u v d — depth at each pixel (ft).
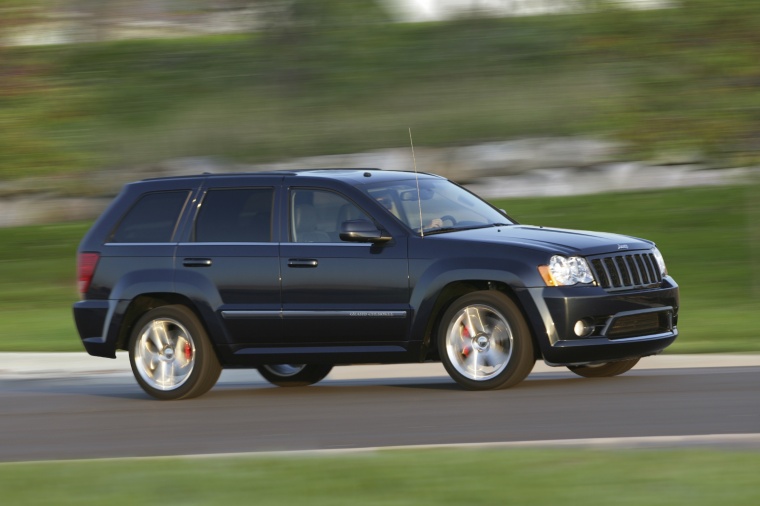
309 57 245.86
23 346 129.49
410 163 243.19
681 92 159.22
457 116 246.68
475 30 246.68
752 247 167.43
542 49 238.27
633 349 79.41
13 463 62.13
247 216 86.17
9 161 217.56
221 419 76.95
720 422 66.54
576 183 234.58
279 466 56.34
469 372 79.97
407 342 81.15
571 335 77.30
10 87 212.43
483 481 50.72
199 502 49.32
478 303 79.10
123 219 89.86
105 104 250.37
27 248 215.92
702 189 225.97
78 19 222.28
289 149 246.47
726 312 132.67
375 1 246.06
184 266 86.38
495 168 240.73
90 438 72.38
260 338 84.69
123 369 109.60
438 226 83.56
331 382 97.25
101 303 88.89
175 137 245.04
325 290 82.69
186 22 229.86
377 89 248.32
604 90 168.25
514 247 78.89
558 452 56.65
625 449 56.95
